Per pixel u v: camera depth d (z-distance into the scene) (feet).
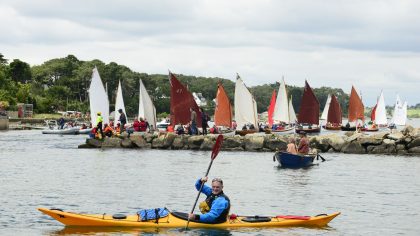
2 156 153.28
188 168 124.88
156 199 81.97
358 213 73.20
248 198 84.02
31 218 66.44
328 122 390.63
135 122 207.21
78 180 102.27
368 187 96.84
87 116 501.97
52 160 142.10
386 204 80.02
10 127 371.15
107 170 119.44
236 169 124.26
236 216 63.16
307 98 316.40
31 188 91.45
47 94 617.21
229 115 258.57
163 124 387.75
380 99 428.56
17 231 59.77
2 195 83.87
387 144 174.81
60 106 599.57
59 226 61.87
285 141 181.06
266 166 131.54
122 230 59.31
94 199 81.30
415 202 81.82
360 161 147.13
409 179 108.17
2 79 511.40
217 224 61.05
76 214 61.26
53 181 100.63
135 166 128.26
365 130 381.60
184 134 199.41
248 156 161.07
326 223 64.13
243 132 252.01
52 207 74.43
